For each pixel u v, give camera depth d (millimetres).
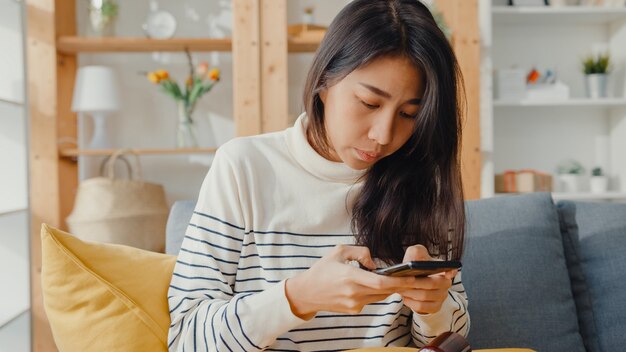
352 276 925
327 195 1235
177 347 1104
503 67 3895
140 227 3197
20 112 3068
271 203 1224
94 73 3459
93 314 1139
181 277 1173
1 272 2902
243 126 3408
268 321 1014
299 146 1227
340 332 1215
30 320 3088
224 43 3453
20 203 3059
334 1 3965
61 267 1145
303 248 1223
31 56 3248
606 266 1637
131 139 3908
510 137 3918
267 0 3406
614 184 3893
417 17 1011
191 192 3949
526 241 1591
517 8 3574
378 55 982
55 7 3287
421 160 1191
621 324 1583
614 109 3869
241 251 1206
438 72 1010
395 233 1212
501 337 1493
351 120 1019
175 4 3924
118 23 3877
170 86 3553
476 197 3465
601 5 3660
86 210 3178
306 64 3945
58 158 3279
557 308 1541
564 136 3930
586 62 3811
